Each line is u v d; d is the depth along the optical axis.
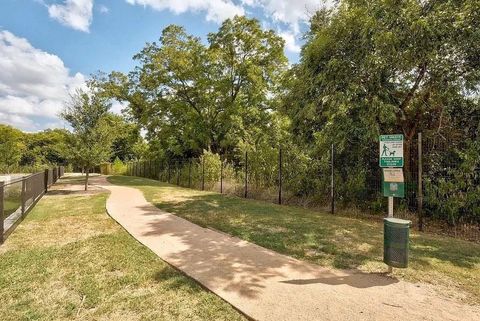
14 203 8.01
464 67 8.16
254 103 26.17
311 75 10.36
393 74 9.24
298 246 6.05
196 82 26.66
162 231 7.28
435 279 4.45
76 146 16.19
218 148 26.89
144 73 27.61
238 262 5.14
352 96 9.13
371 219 8.77
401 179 4.98
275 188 13.36
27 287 4.36
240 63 26.48
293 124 11.70
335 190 10.62
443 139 8.47
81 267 5.05
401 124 9.68
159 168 30.70
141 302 3.86
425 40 7.90
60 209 10.48
